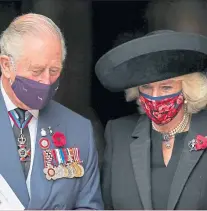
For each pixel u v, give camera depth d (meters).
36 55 7.39
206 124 8.69
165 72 8.16
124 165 8.80
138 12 10.35
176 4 10.28
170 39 8.05
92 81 10.50
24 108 7.93
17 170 7.75
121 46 8.30
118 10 10.37
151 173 8.62
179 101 8.44
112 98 10.33
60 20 10.36
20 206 7.54
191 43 8.07
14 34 7.51
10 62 7.57
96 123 10.30
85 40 10.47
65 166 8.04
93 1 10.38
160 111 8.41
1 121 7.88
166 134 8.74
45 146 8.03
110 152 9.04
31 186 7.78
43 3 10.22
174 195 8.29
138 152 8.72
